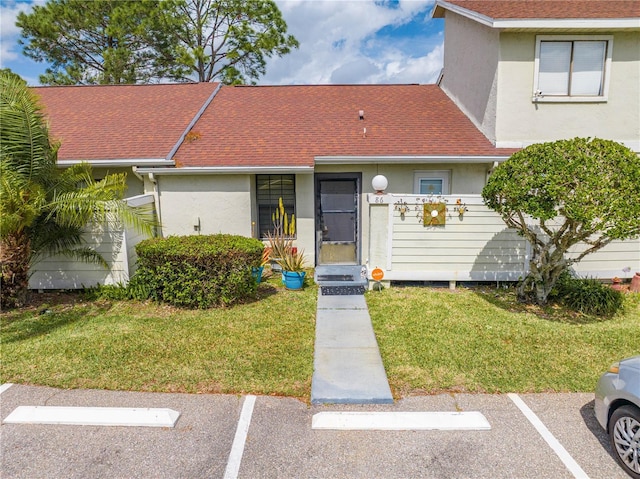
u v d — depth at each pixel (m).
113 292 7.59
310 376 4.78
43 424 3.94
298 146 9.88
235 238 7.73
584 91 9.19
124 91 13.48
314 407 4.21
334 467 3.39
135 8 19.11
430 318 6.59
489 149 9.46
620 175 5.73
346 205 10.13
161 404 4.24
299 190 9.86
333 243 10.26
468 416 3.99
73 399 4.32
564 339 5.79
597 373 4.84
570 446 3.61
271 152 9.66
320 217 10.18
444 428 3.85
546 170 5.98
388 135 10.26
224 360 5.14
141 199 8.84
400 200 8.00
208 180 9.41
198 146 10.01
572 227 6.31
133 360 5.14
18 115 6.54
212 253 6.88
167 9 19.30
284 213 9.48
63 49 19.86
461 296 7.73
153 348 5.48
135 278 7.49
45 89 13.59
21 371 4.86
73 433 3.81
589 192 5.64
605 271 8.32
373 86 13.76
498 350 5.43
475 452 3.55
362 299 7.55
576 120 9.28
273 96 13.08
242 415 4.07
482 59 10.09
